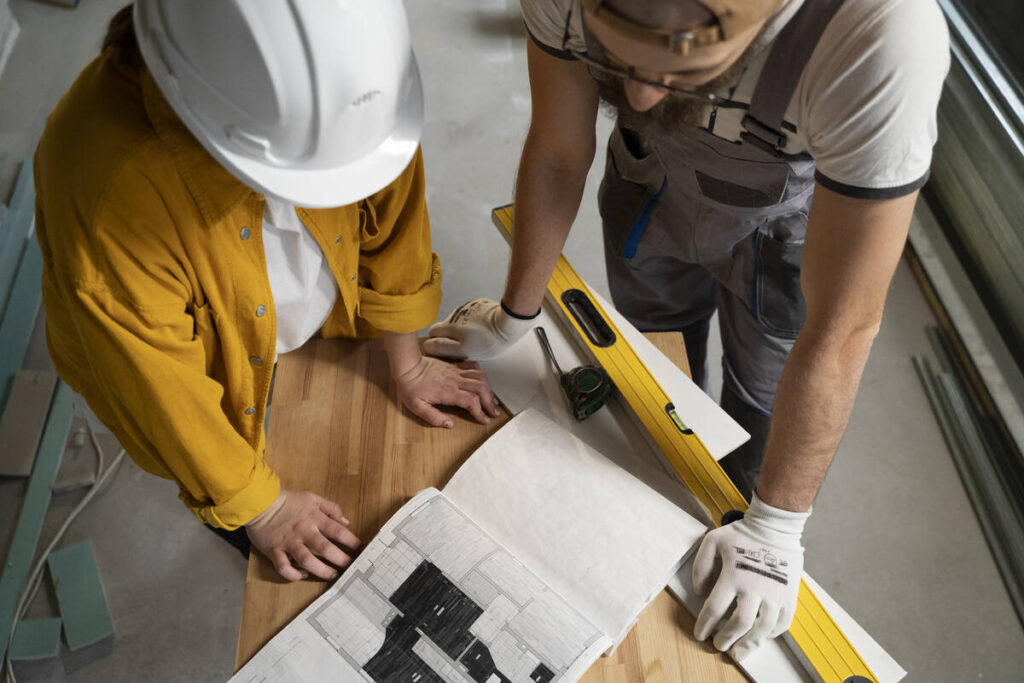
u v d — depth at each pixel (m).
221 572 2.10
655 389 1.33
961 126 2.59
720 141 1.21
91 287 0.90
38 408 2.26
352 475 1.25
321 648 1.06
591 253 2.67
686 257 1.63
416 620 1.07
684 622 1.12
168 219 0.91
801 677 1.08
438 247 2.66
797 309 1.56
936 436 2.37
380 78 0.83
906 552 2.18
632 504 1.19
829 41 0.85
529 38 1.09
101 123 0.87
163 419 1.01
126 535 2.14
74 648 1.97
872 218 0.91
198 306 1.04
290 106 0.81
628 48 0.77
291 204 0.91
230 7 0.76
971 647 2.05
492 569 1.11
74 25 3.12
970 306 2.53
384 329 1.26
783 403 1.05
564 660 1.04
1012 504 2.23
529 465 1.22
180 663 1.98
